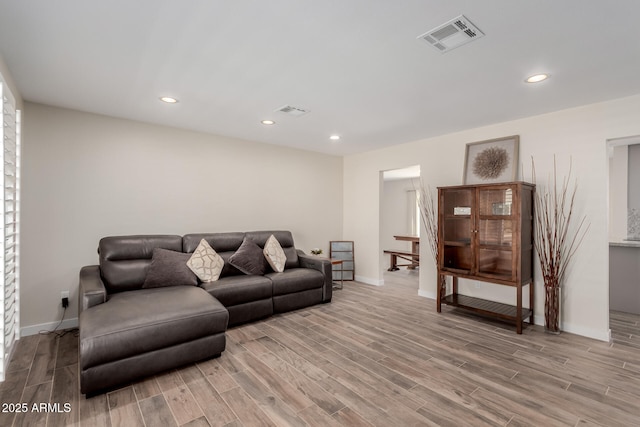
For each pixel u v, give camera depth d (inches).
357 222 223.3
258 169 187.0
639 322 138.6
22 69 93.1
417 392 81.7
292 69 92.6
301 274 154.9
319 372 92.1
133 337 83.4
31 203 120.4
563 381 87.4
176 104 123.0
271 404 76.5
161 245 135.0
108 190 137.3
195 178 162.2
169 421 70.2
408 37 75.1
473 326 131.0
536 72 93.1
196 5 63.7
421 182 179.3
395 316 143.7
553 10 63.9
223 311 101.5
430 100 117.0
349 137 174.6
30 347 108.0
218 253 152.6
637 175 167.9
